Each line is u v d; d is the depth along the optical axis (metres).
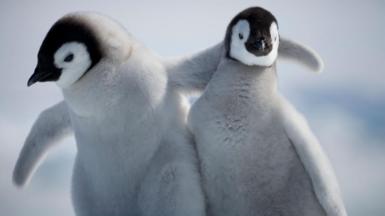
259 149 9.65
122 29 9.82
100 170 9.72
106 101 9.35
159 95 9.60
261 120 9.63
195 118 9.72
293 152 9.70
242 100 9.66
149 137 9.51
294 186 9.75
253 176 9.71
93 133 9.57
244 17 9.78
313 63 10.79
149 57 9.88
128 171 9.59
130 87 9.41
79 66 9.32
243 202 9.82
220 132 9.60
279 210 9.86
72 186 10.40
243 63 9.73
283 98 10.03
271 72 9.82
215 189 9.79
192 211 9.48
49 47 9.31
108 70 9.38
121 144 9.48
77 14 9.57
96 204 10.03
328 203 9.34
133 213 9.79
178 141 9.66
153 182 9.50
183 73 10.15
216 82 9.80
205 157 9.70
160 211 9.45
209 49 10.52
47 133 11.18
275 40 9.76
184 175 9.48
